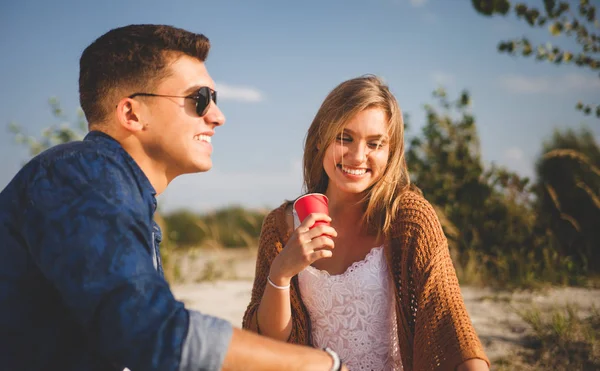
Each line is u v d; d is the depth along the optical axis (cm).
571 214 751
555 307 534
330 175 253
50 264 143
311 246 219
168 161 187
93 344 146
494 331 484
